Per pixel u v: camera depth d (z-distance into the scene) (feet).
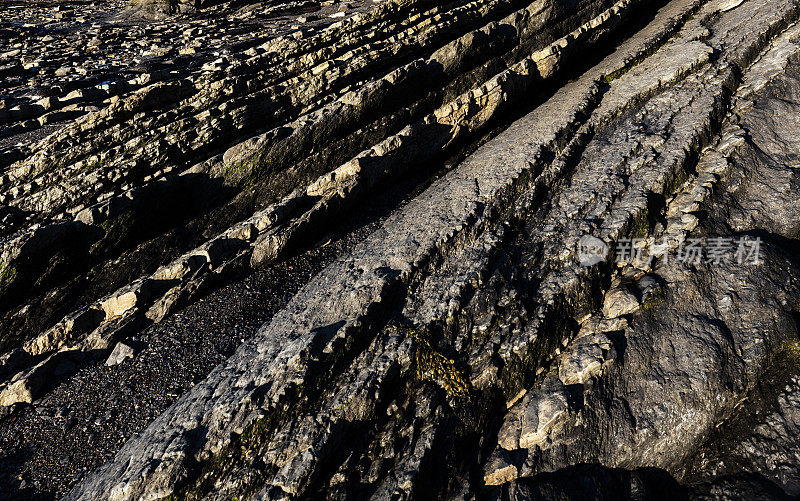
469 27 70.64
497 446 35.55
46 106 59.88
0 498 32.35
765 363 39.91
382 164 55.11
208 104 54.24
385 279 40.45
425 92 61.87
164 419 34.14
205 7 131.13
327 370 34.63
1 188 46.16
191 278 45.06
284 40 70.90
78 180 46.42
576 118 57.36
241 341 41.42
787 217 49.21
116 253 46.06
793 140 55.52
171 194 49.03
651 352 39.47
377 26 67.56
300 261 49.67
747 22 68.85
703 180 49.73
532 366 38.55
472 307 39.55
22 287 41.34
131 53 86.94
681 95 59.00
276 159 52.80
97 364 40.65
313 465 29.99
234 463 30.60
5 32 102.37
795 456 36.19
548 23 69.92
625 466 36.29
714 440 38.45
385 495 30.83
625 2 75.61
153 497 28.76
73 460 34.12
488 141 62.69
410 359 35.81
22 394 37.65
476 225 45.91
